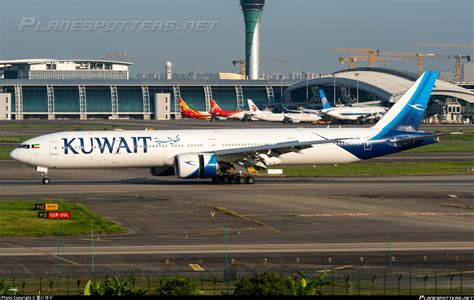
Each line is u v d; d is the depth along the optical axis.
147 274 99.38
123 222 140.00
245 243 119.62
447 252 111.75
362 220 141.00
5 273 100.31
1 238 124.75
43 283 94.88
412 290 90.94
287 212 151.00
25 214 146.25
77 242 121.19
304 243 119.19
